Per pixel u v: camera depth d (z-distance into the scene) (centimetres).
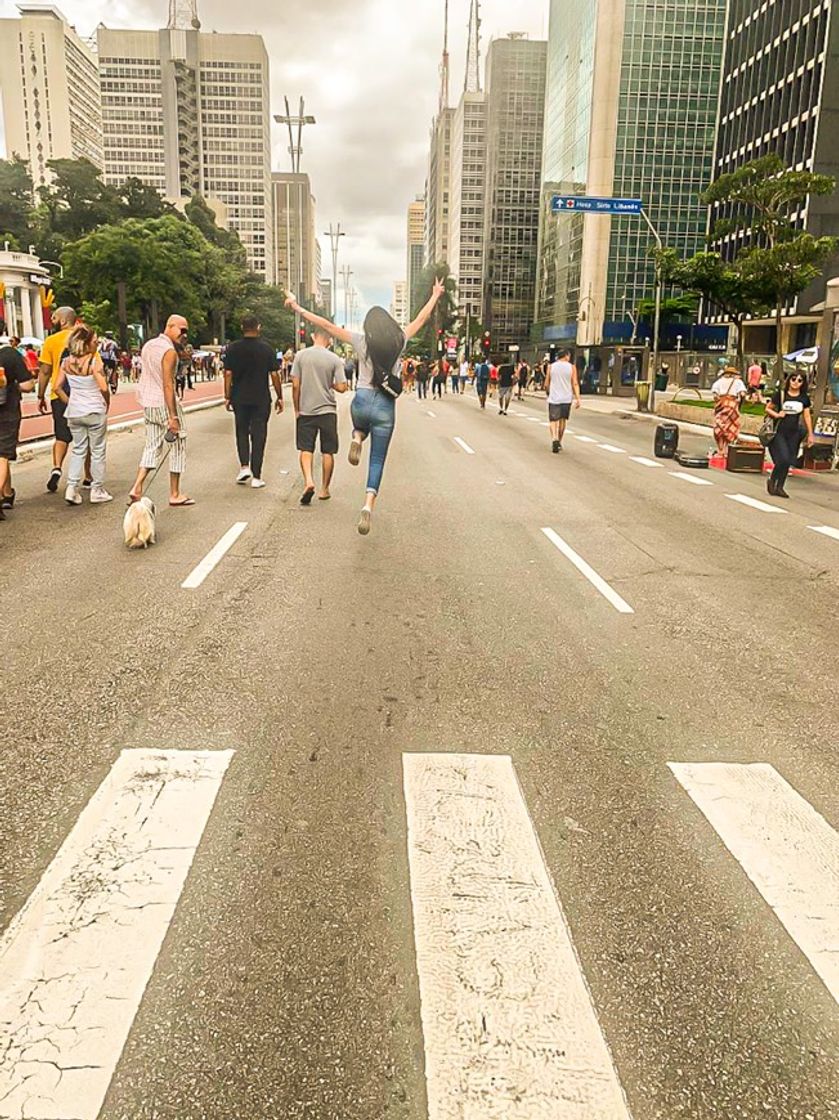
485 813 340
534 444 1883
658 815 345
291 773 370
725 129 6681
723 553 846
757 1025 238
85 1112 205
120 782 356
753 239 6112
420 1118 206
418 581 699
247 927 271
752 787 370
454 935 268
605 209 3209
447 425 2331
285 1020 234
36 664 489
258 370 1080
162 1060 220
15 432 907
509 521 977
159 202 10150
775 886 300
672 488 1280
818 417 1625
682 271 3275
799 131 5600
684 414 2708
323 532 870
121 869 297
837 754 405
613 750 403
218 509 973
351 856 310
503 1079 217
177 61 18438
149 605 607
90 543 793
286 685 468
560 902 288
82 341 948
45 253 9100
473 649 537
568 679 492
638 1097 214
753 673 511
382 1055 224
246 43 18725
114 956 255
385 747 398
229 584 667
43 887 286
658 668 514
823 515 1084
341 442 1806
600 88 8206
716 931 276
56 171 9525
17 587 646
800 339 5397
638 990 249
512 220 13212
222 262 10100
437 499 1107
